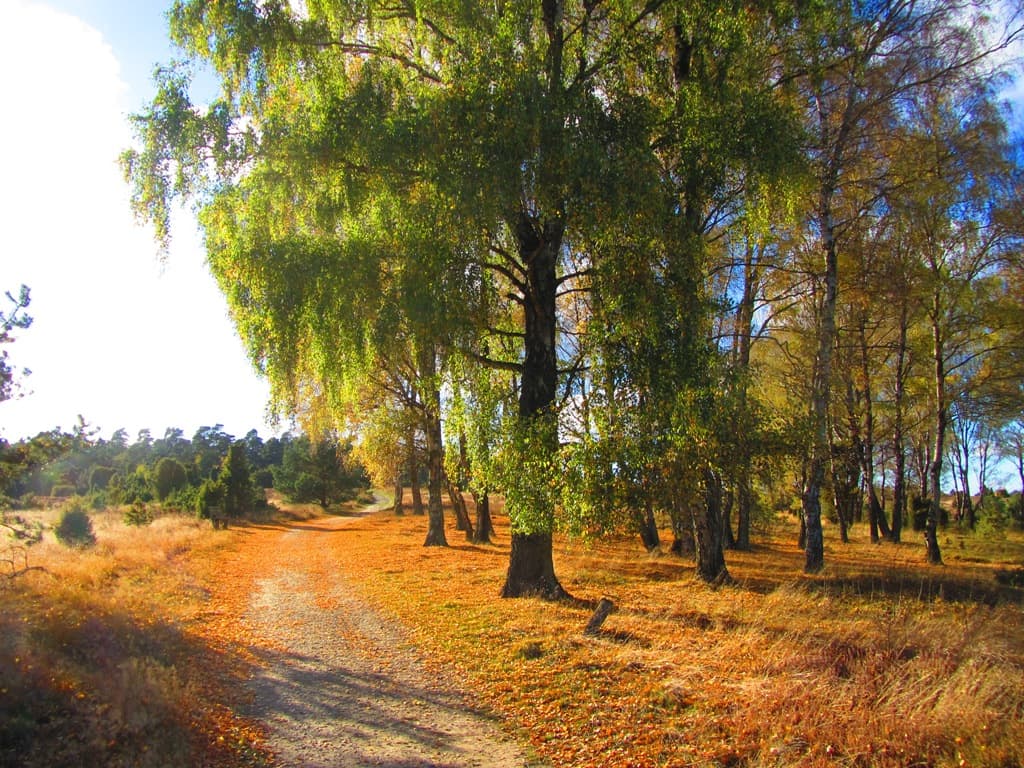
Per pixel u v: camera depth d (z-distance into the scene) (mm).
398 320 10602
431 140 10039
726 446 11562
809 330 23484
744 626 9594
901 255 19844
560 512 10969
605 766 5129
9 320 8133
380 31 12469
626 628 9680
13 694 5156
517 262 13055
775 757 4961
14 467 8352
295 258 10750
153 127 10812
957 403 25938
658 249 10883
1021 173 17344
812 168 13164
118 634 7434
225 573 16688
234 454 41812
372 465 29141
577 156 9758
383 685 7254
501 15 11086
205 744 5336
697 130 11031
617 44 11508
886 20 15469
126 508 30391
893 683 6027
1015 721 5176
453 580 15516
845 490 30703
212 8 11164
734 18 11383
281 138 10828
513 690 6941
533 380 12734
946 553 25234
